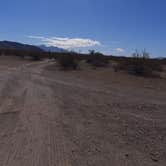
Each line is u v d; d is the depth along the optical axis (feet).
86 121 32.48
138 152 21.72
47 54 339.57
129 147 22.97
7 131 27.43
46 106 41.50
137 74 114.01
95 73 120.06
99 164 18.97
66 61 151.33
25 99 47.24
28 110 38.14
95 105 43.98
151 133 27.73
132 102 48.93
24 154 20.83
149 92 66.59
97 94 57.88
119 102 48.16
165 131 28.71
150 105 46.42
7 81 74.49
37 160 19.60
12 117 33.78
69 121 32.27
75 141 24.36
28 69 137.80
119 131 28.22
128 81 91.61
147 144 23.91
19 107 40.09
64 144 23.44
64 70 138.51
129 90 69.05
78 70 137.39
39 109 38.99
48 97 50.44
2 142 23.81
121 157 20.47
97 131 27.96
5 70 122.21
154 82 90.68
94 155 20.79
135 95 59.98
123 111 39.91
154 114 38.63
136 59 128.16
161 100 53.72
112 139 25.22
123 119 34.27
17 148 22.25
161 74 119.03
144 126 30.78
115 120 33.53
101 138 25.48
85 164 18.93
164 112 40.50
